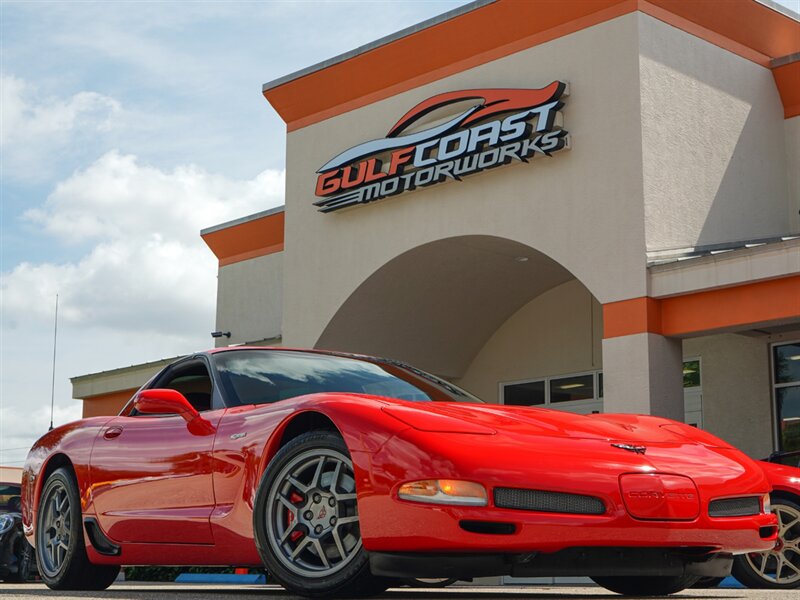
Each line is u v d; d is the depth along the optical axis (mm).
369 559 3412
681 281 10422
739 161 11930
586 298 14281
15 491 12430
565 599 4047
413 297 14008
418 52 13008
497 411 3922
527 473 3346
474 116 12227
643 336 10539
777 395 11906
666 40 11344
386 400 3734
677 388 10672
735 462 3908
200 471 4164
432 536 3262
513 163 11984
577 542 3346
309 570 3557
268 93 14773
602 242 11078
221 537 4016
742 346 12266
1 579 11133
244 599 3678
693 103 11516
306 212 14398
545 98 11555
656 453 3688
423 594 4547
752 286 10047
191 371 4816
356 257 13680
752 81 12312
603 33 11352
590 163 11297
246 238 18484
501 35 12242
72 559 5027
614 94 11180
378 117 13617
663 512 3492
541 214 11680
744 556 6469
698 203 11359
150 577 13008
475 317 14883
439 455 3318
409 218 13086
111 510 4730
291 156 14711
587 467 3447
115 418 5070
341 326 13922
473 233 12336
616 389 10680
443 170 12500
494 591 5406
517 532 3289
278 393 4363
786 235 12227
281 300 17891
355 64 13656
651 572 3572
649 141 10984
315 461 3605
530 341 14836
